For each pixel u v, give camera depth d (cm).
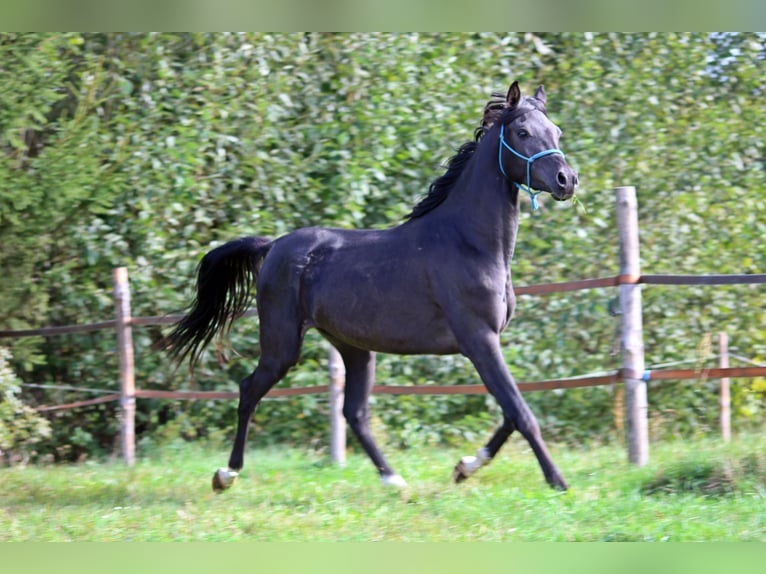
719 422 1176
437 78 1244
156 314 1215
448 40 1289
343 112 1233
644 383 875
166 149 1190
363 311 772
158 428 1225
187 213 1228
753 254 1250
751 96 1343
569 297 1201
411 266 758
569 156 1241
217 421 1260
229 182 1225
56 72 1124
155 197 1205
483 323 741
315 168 1242
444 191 777
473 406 1233
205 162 1230
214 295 877
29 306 1199
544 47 1296
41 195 1084
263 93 1226
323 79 1270
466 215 752
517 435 1174
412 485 833
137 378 1250
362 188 1195
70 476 977
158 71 1219
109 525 705
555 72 1320
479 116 1244
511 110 736
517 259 1221
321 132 1233
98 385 1265
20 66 1080
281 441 1226
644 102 1273
